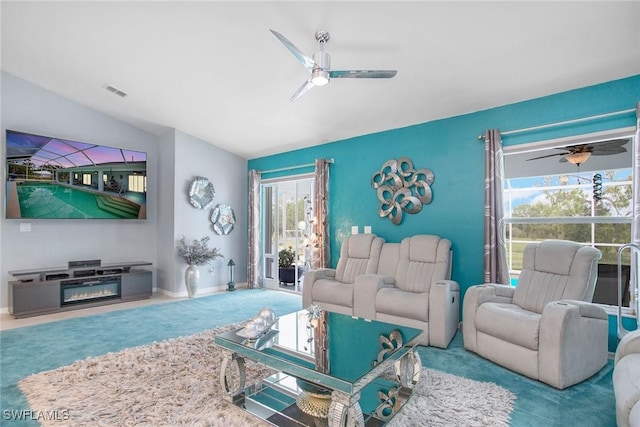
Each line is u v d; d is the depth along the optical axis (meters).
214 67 3.81
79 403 2.19
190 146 5.85
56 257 5.02
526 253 3.33
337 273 4.72
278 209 6.41
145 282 5.41
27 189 4.64
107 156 5.30
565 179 3.91
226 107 4.75
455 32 2.79
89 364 2.78
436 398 2.26
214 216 6.12
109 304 5.02
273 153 6.29
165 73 4.05
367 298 3.87
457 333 3.75
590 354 2.59
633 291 3.02
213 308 4.80
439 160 4.25
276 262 6.32
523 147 3.65
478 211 3.92
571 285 2.88
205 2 2.85
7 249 4.62
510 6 2.46
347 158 5.21
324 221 5.28
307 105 4.37
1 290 4.56
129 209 5.49
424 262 3.99
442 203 4.21
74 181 5.00
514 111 3.70
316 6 2.69
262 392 2.30
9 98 4.64
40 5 3.13
